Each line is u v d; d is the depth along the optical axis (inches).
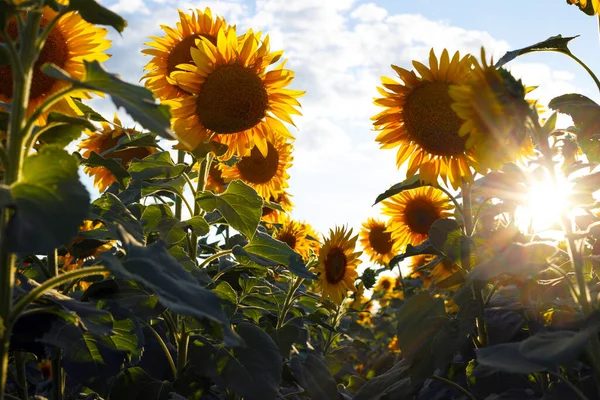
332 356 50.2
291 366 32.4
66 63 27.5
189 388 28.8
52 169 15.3
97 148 42.3
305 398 37.5
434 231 29.5
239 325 28.7
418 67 31.7
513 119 21.3
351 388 45.3
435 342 27.3
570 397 22.3
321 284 41.6
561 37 33.4
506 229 27.9
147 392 28.0
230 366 27.2
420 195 48.3
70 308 20.0
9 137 16.7
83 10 17.5
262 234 32.4
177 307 15.9
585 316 20.1
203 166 32.8
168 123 16.9
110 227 25.9
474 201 36.5
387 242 64.2
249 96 32.2
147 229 29.0
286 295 38.3
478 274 20.0
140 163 31.5
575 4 36.5
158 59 36.6
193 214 31.8
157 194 36.9
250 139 34.1
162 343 30.4
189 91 32.5
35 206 14.5
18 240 13.8
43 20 26.9
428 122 31.5
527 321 28.2
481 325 29.5
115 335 24.8
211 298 17.4
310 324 48.6
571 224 21.1
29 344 21.8
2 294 16.1
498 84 21.1
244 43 32.7
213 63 32.5
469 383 29.1
